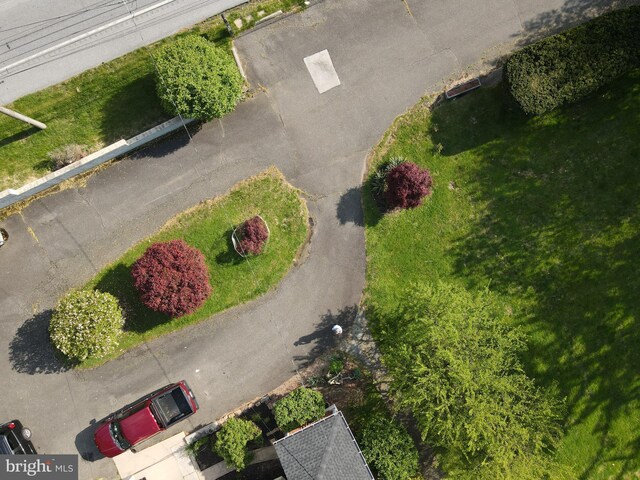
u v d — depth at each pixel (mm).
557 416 24219
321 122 26578
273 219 26484
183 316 26312
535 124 26406
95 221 26422
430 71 26500
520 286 26438
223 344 26406
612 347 26219
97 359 26344
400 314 25859
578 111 26391
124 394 26375
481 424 22516
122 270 26359
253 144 26500
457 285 26391
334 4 26500
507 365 23672
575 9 26391
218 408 26391
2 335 26344
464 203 26531
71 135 25969
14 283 26406
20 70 25703
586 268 26375
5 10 25562
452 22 26469
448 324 23016
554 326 26328
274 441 24672
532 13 26516
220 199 26438
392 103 26484
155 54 24562
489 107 26516
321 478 22328
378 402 26359
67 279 26375
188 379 26391
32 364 26359
